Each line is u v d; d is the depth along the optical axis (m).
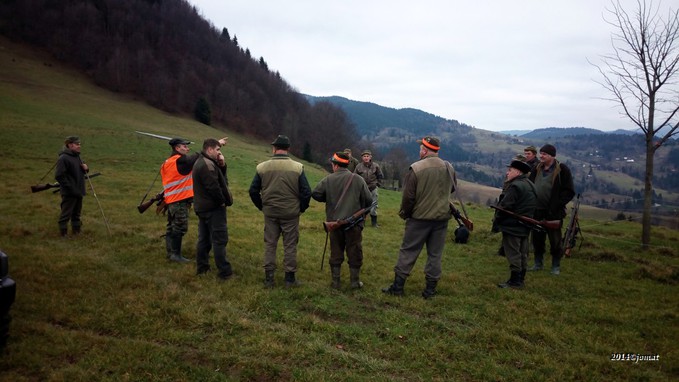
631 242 10.80
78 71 91.88
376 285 6.53
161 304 5.11
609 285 6.99
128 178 17.81
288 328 4.80
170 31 127.00
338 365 4.12
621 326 5.29
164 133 46.91
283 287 6.09
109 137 29.92
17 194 12.78
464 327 5.12
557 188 7.34
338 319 5.23
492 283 6.90
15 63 79.50
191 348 4.29
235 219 11.39
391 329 4.93
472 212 16.80
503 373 4.10
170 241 7.03
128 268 6.54
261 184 6.12
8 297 3.73
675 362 4.38
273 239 6.16
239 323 4.78
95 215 10.57
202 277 6.26
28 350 3.92
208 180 5.88
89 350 4.04
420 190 5.82
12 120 31.31
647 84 9.40
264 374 3.91
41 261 6.38
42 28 99.06
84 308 4.90
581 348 4.68
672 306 6.01
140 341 4.25
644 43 9.16
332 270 6.27
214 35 143.75
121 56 97.44
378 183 11.80
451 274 7.29
